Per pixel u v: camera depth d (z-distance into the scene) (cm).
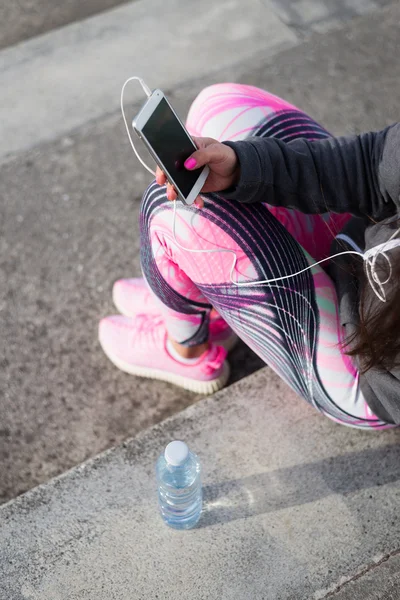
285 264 150
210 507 173
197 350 193
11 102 300
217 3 333
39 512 175
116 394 214
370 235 145
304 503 172
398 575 161
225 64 308
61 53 317
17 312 236
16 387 217
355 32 318
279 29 321
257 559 164
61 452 204
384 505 171
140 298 218
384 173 137
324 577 161
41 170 277
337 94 295
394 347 129
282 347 156
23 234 258
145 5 335
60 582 164
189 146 132
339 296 156
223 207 145
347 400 162
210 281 152
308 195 146
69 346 226
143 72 306
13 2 343
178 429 188
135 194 268
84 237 256
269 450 182
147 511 174
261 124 166
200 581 162
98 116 293
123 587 162
